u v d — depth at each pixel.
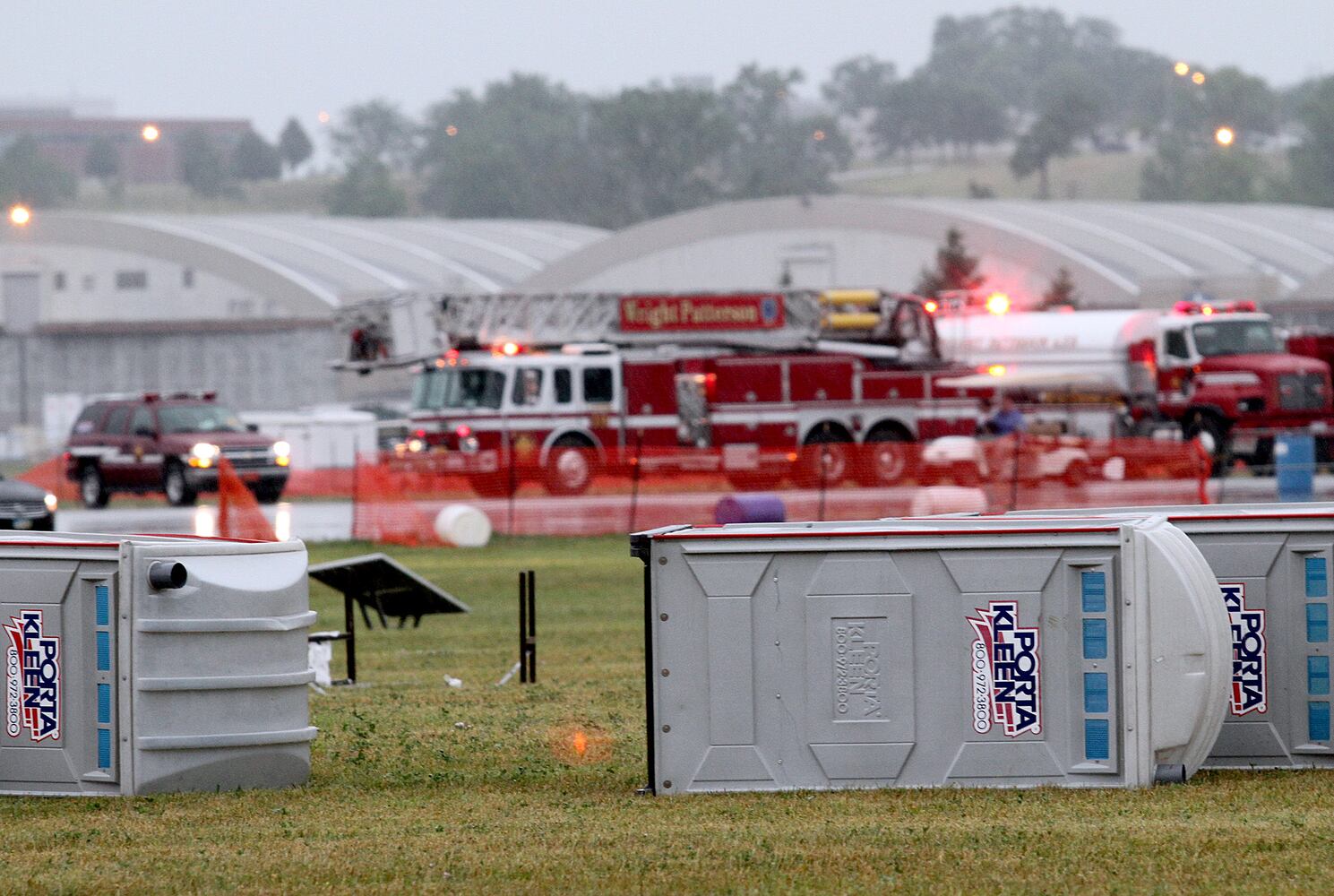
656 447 150.75
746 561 36.16
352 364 150.75
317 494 159.00
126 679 36.91
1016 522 36.59
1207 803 34.50
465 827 33.97
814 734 36.09
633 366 150.88
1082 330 165.00
